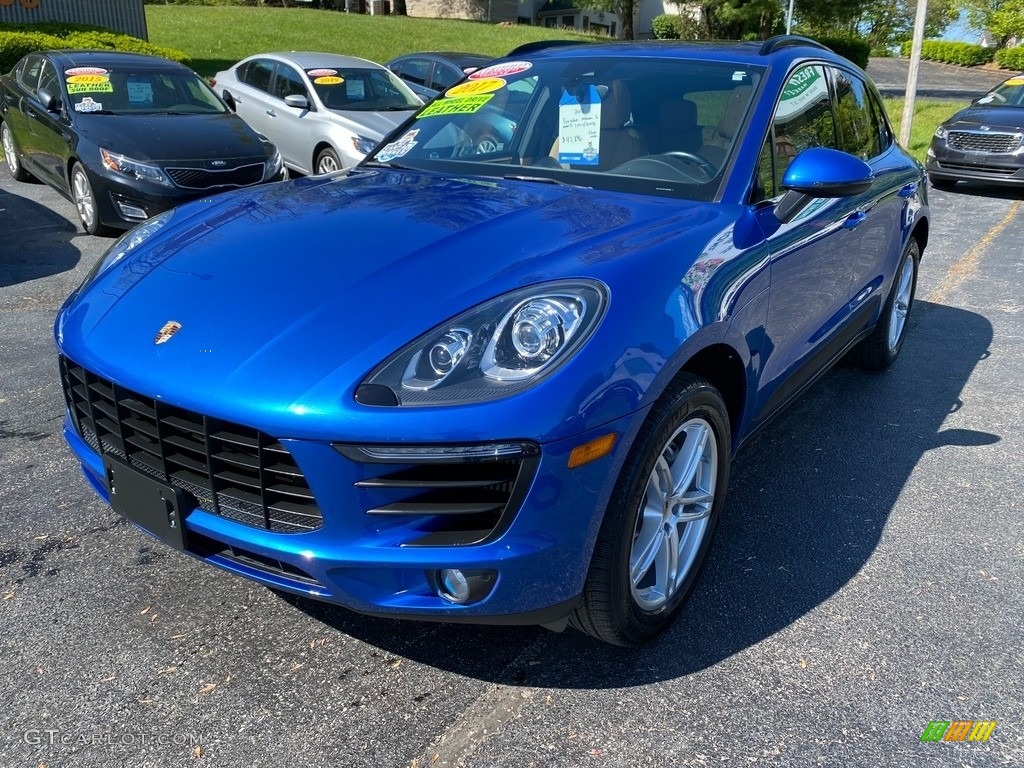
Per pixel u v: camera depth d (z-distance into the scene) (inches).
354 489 75.9
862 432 157.6
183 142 284.2
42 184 360.5
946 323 228.8
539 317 78.6
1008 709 87.4
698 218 102.9
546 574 79.4
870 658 94.9
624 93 127.0
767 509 128.3
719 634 98.7
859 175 104.9
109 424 92.7
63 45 578.9
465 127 137.8
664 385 84.4
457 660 93.2
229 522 82.8
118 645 94.2
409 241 94.2
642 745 81.7
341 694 87.6
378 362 77.3
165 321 87.8
